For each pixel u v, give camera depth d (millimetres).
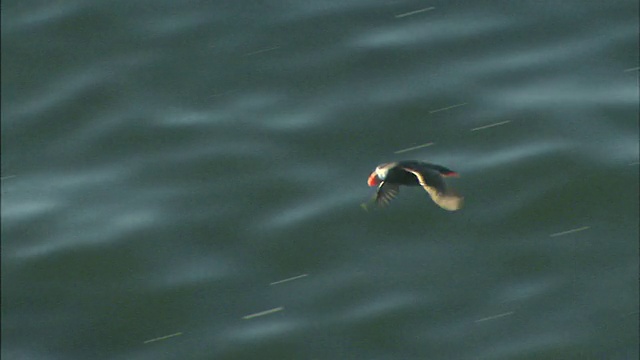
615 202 31234
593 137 32469
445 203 15023
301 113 33906
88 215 32625
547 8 35844
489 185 31828
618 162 31859
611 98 33250
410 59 34781
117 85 35406
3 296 31344
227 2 37156
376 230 31328
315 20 36188
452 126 33125
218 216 32062
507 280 30141
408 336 29219
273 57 35344
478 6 36156
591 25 35312
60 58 36406
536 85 33875
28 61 36438
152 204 32594
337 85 34438
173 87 35125
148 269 31391
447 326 29312
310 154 32969
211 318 30219
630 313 29078
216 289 30750
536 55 34594
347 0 36656
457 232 31172
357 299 29984
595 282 29844
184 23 36688
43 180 33656
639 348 28359
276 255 31078
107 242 31953
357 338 29219
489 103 33531
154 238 31906
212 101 34562
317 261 30953
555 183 31719
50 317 30906
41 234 32375
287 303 30109
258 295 30438
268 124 33750
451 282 30172
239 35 36094
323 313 29922
